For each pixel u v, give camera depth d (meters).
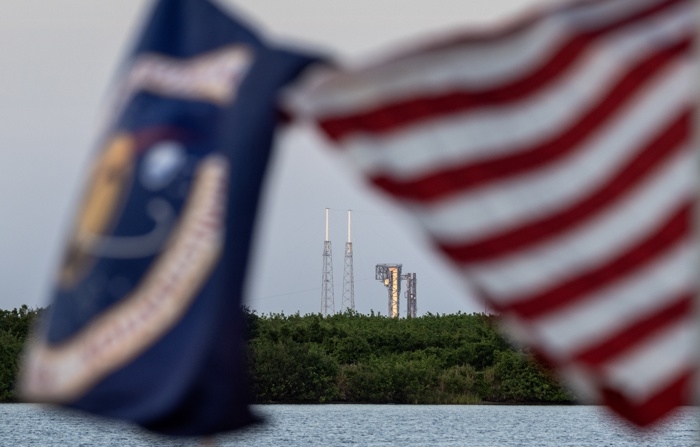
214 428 26.42
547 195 26.86
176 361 26.36
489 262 26.91
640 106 26.41
